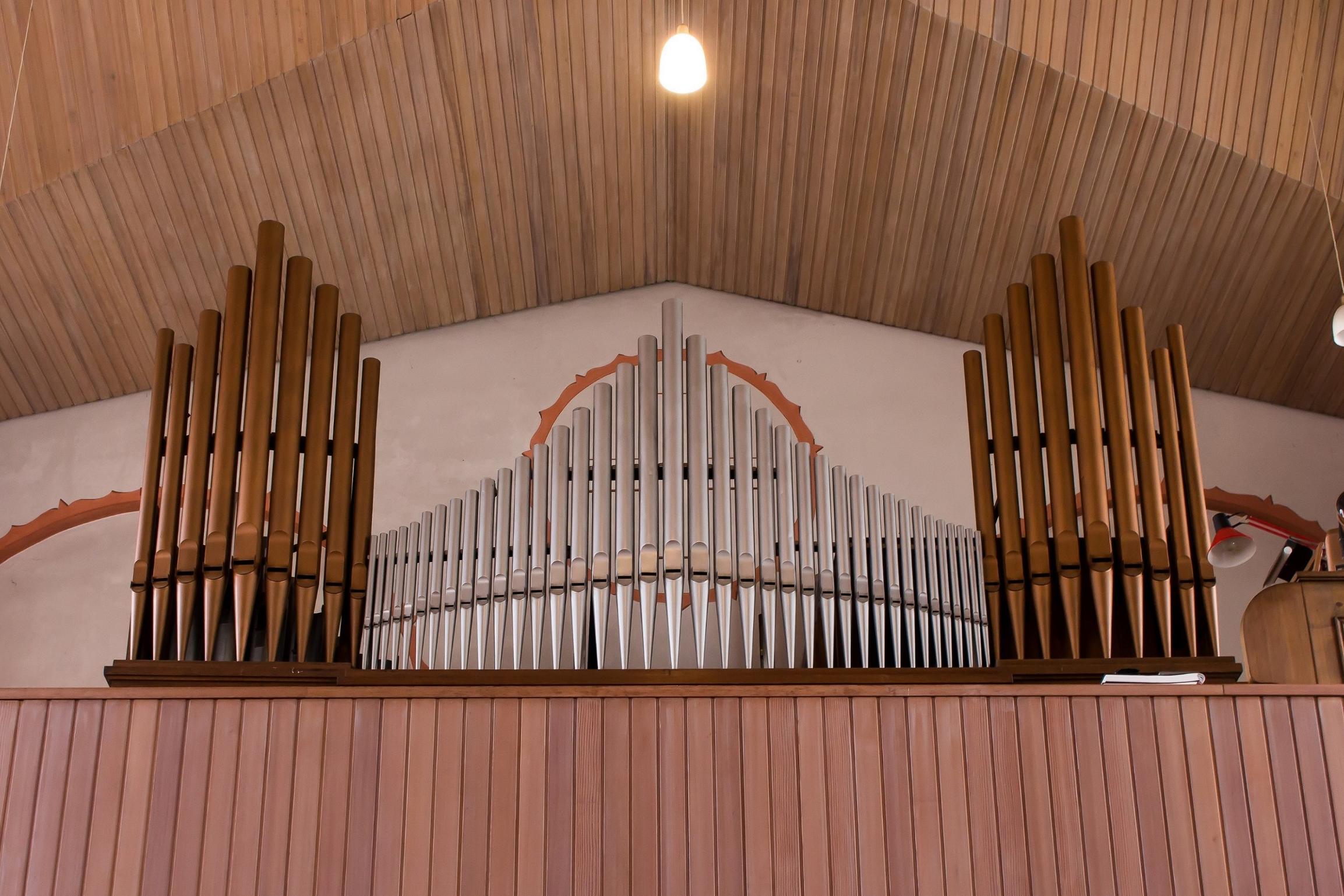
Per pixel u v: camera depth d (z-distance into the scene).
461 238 9.50
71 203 8.19
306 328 6.08
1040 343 6.04
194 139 8.02
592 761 4.75
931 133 8.48
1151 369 6.59
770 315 10.29
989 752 4.77
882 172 8.91
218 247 8.75
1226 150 7.87
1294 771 4.73
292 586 5.57
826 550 5.56
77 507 9.02
